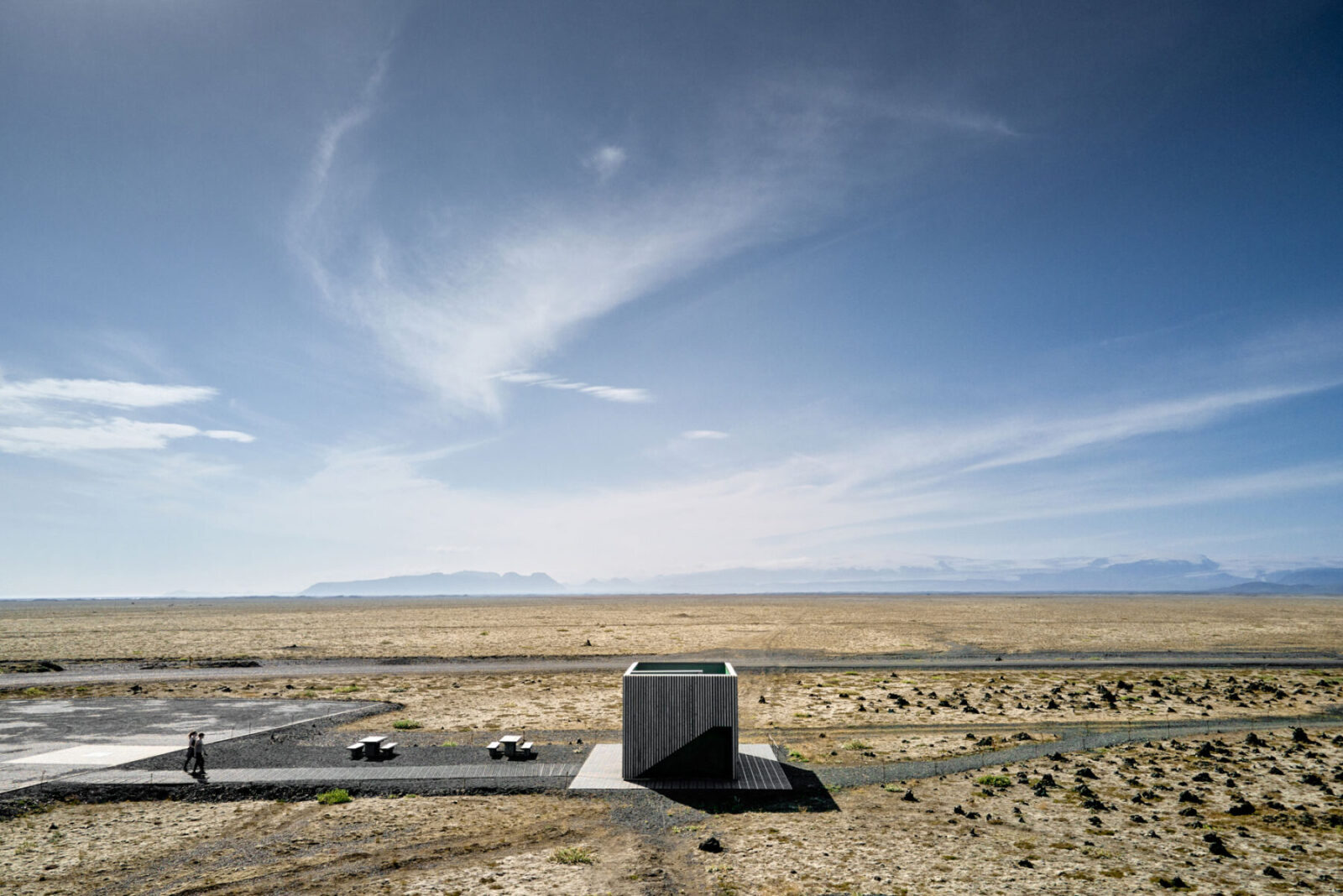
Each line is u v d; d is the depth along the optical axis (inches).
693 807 1171.9
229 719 1883.6
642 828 1077.8
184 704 2127.2
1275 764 1386.6
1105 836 1018.1
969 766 1402.6
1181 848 964.0
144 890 861.2
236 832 1065.5
